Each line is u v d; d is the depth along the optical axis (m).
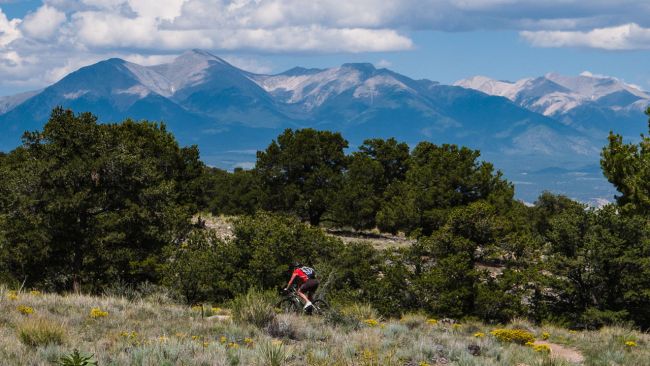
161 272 33.38
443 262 33.94
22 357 13.04
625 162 45.97
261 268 31.58
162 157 62.25
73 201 32.81
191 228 39.50
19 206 33.38
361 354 15.54
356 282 34.66
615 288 34.44
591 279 34.66
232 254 32.59
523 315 34.00
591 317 32.81
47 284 33.94
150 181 38.06
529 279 35.03
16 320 17.50
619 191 47.28
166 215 38.09
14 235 33.88
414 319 29.17
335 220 82.94
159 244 36.81
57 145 35.50
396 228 76.38
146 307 23.58
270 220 35.72
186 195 64.62
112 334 16.56
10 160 68.94
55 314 19.73
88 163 34.53
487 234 39.94
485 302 32.97
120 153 36.88
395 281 33.91
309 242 34.66
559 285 34.28
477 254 41.31
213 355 14.34
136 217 36.16
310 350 16.02
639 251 33.69
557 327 32.09
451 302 32.62
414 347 18.08
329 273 33.50
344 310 28.22
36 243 33.41
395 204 77.38
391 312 32.75
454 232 39.41
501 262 55.88
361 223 81.19
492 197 71.69
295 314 23.38
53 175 33.59
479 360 17.06
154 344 15.13
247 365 14.25
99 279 34.66
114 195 36.50
